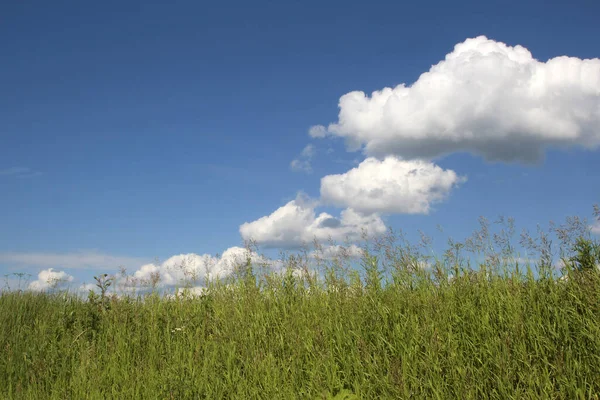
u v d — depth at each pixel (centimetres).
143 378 697
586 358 505
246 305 870
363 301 744
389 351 628
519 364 525
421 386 537
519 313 586
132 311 942
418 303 690
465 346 586
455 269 732
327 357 638
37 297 1112
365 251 819
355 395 539
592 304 553
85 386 699
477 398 511
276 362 688
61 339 870
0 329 904
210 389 636
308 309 810
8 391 714
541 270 651
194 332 852
